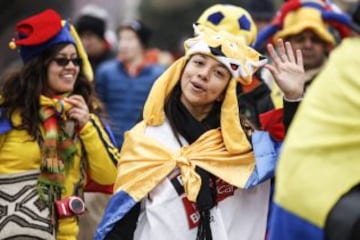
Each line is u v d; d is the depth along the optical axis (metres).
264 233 10.48
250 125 10.84
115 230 10.32
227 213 10.37
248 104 12.64
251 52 10.49
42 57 12.08
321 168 7.07
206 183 10.27
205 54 10.33
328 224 7.00
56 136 11.84
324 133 7.11
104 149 12.20
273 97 13.83
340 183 7.01
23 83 11.94
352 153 7.04
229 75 10.41
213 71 10.38
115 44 27.11
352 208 6.93
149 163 10.34
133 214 10.34
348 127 7.04
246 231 10.41
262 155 10.30
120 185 10.41
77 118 12.03
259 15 20.55
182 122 10.46
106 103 21.53
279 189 7.23
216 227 10.27
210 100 10.42
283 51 10.49
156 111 10.49
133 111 21.33
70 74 12.20
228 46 10.34
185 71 10.47
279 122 10.41
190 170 10.28
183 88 10.47
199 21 12.66
